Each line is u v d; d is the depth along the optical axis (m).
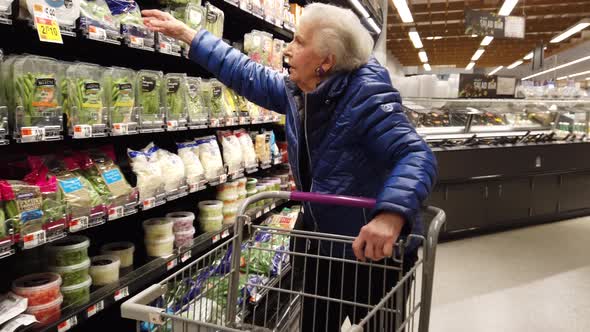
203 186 2.67
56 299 1.72
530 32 14.51
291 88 1.64
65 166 1.85
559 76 22.70
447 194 5.00
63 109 1.81
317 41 1.43
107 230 2.63
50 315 1.69
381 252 1.19
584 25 11.51
